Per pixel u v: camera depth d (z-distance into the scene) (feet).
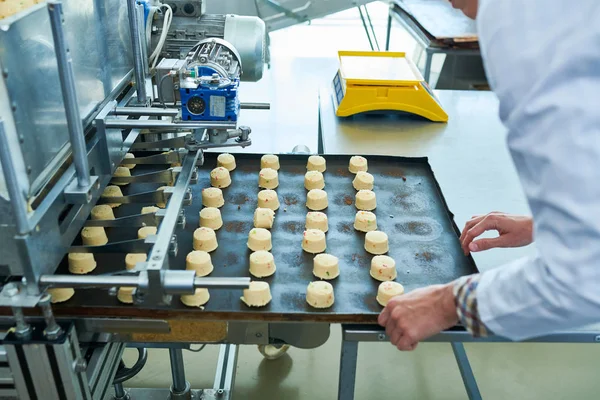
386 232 4.96
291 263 4.53
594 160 2.41
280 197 5.45
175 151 4.94
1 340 3.33
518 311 2.94
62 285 3.26
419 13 12.99
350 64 8.61
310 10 9.71
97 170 4.16
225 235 4.83
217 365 7.30
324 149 7.04
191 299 3.86
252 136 12.61
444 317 3.44
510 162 7.07
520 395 7.14
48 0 3.04
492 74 2.78
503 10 2.68
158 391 6.91
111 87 4.71
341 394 4.12
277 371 7.51
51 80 3.55
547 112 2.51
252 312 3.88
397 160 6.05
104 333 3.92
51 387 3.50
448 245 4.81
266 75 15.60
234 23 6.06
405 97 7.84
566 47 2.44
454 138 7.61
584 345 8.00
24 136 3.17
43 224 3.26
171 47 5.95
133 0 4.56
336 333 8.27
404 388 7.26
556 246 2.62
